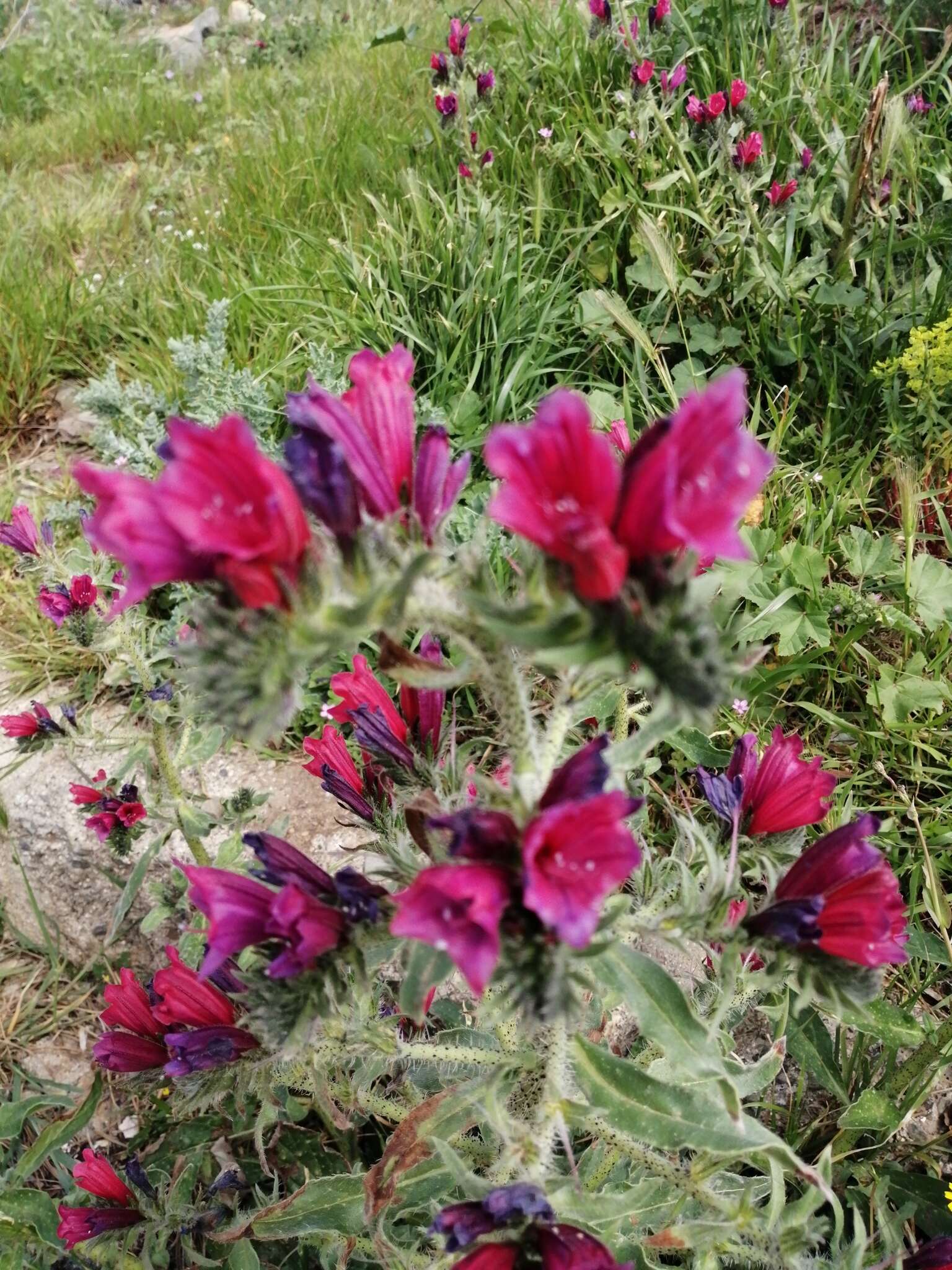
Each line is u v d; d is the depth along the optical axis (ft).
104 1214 0.98
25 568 1.24
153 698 1.20
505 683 0.62
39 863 1.55
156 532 0.50
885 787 1.30
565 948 0.55
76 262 2.69
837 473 1.53
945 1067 1.11
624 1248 0.80
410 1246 0.98
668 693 0.51
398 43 3.19
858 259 1.81
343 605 0.53
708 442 0.48
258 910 0.64
